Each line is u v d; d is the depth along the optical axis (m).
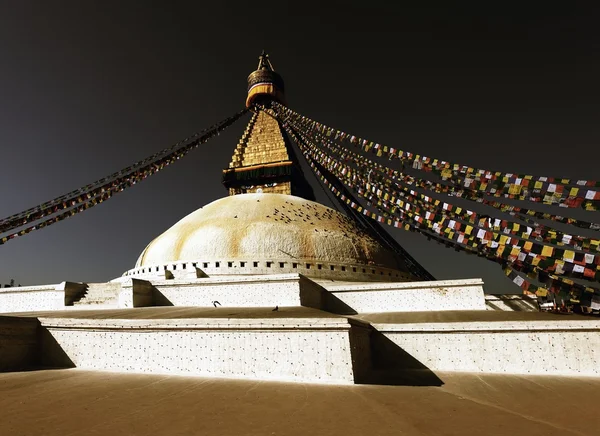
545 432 5.02
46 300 17.09
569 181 9.91
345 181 19.36
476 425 5.31
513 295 15.30
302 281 15.26
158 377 8.41
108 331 9.59
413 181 14.52
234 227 20.02
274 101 33.53
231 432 4.91
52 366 9.62
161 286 16.19
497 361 9.62
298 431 4.98
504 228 11.05
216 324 8.90
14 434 4.71
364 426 5.23
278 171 28.23
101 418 5.43
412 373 9.55
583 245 9.41
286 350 8.46
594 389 7.64
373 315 14.52
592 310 11.05
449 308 15.30
